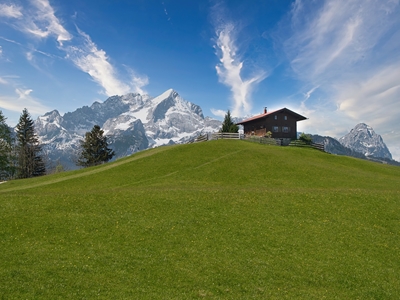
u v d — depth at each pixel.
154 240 27.55
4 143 103.00
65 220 30.64
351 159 74.00
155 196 38.94
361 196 39.91
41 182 67.19
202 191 41.75
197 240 27.91
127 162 68.44
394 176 61.00
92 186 52.97
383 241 29.03
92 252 24.86
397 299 21.06
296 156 69.81
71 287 20.08
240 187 47.78
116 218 31.77
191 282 21.61
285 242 28.17
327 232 30.34
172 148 76.62
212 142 81.12
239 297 20.28
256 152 69.00
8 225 28.69
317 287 22.03
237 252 26.12
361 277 23.41
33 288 19.66
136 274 22.16
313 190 44.22
